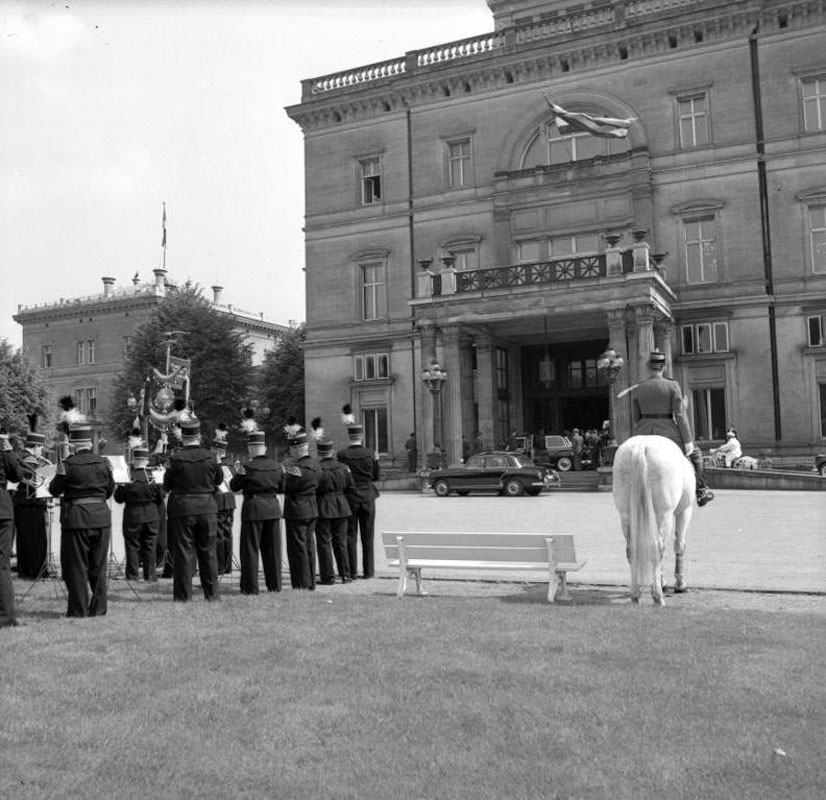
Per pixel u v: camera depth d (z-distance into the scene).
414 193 43.66
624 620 8.81
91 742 5.43
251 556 11.81
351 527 13.74
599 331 39.31
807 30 36.06
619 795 4.48
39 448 13.91
